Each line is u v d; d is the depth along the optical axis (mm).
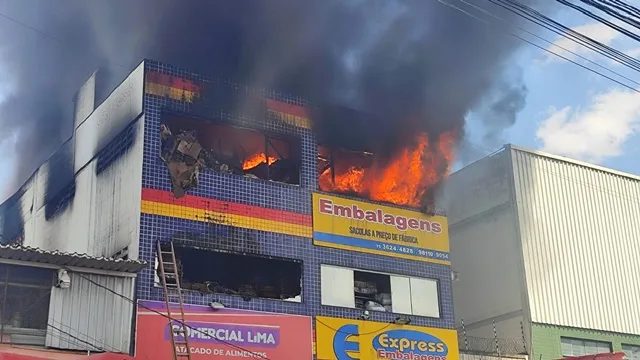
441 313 22578
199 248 19156
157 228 18750
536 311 25656
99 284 17328
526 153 27906
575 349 26250
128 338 17312
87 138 22641
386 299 21969
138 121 19688
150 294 18062
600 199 29062
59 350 16375
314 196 21500
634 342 27594
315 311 20359
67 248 22422
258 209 20375
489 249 27438
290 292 21141
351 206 22062
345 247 21500
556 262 26828
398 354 21250
